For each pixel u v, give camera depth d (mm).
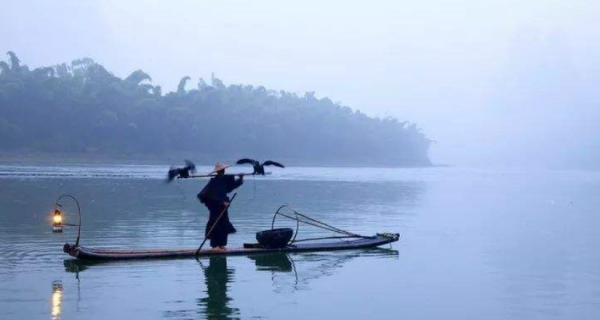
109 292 10258
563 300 10250
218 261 13250
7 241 15672
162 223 20156
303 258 13867
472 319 9086
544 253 15109
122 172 64250
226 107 125125
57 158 94938
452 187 53781
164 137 108938
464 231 19641
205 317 8844
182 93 121875
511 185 61500
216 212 14172
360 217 23750
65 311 9055
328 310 9367
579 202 35156
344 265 13086
